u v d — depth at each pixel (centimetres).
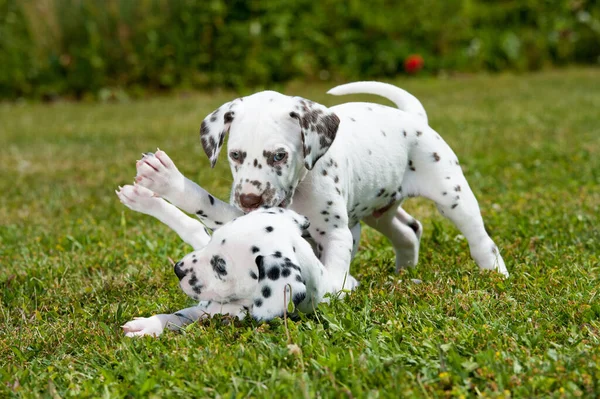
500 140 1101
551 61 2269
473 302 422
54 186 913
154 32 1908
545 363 349
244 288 406
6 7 1864
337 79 2009
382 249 613
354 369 348
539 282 474
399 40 2078
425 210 729
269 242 398
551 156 952
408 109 541
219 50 1947
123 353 384
